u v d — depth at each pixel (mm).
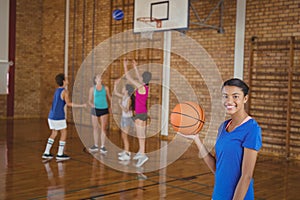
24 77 10789
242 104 1808
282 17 6227
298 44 6055
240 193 1708
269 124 6438
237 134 1780
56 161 5348
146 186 4164
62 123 5461
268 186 4355
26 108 10891
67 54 10078
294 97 6137
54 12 10484
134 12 7508
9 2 10375
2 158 5473
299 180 4660
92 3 9375
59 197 3660
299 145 6098
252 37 6543
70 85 9953
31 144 6734
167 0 6965
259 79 6539
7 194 3723
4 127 8820
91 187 4055
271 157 6191
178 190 4035
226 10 6934
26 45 10758
